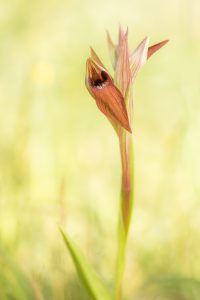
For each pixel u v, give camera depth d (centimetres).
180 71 107
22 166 86
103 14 153
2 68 118
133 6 158
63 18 148
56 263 64
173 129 86
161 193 76
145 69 115
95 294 52
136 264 69
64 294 62
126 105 51
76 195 77
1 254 63
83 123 102
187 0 137
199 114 81
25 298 62
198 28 132
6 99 108
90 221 69
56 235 69
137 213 78
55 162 82
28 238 69
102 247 67
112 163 92
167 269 68
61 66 121
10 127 99
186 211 71
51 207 73
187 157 76
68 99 109
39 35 139
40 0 153
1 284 62
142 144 98
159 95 108
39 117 97
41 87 103
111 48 52
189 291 65
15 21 140
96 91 49
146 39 51
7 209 71
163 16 148
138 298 67
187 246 68
